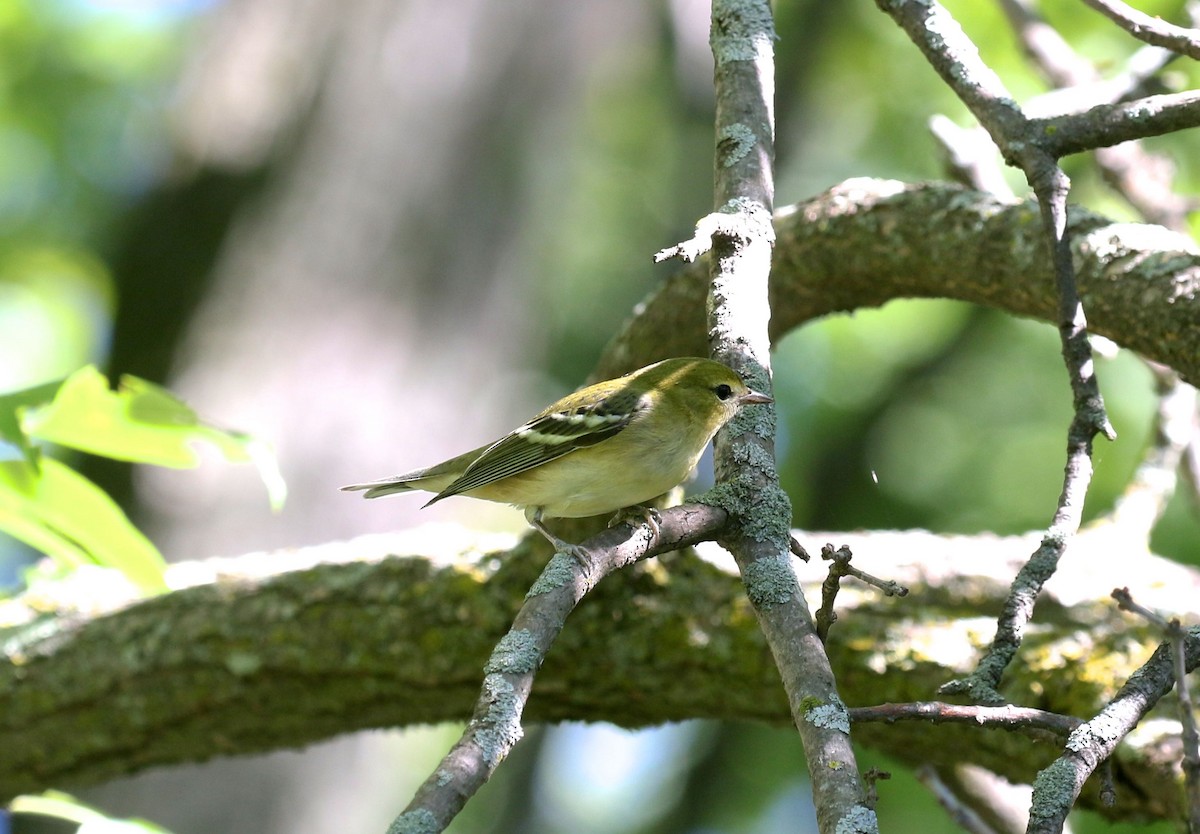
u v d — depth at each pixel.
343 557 8.66
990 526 19.95
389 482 9.65
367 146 13.80
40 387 6.19
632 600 7.98
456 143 14.29
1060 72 11.16
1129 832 14.30
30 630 8.95
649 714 8.45
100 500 6.86
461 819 23.08
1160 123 6.24
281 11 14.20
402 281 13.73
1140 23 6.07
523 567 8.21
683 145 24.03
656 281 23.62
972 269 7.92
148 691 8.76
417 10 14.38
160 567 7.18
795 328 9.41
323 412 12.91
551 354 22.77
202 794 11.81
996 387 21.75
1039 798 4.24
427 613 8.28
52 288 22.00
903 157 22.34
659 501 8.89
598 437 8.01
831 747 4.50
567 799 24.59
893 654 7.57
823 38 23.17
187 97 14.27
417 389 13.50
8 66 21.44
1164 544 17.64
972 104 6.71
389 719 8.88
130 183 21.58
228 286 13.16
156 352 13.20
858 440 21.92
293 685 8.62
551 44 15.24
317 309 13.23
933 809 17.27
